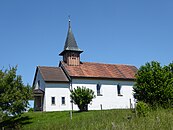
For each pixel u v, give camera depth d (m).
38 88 54.22
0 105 38.69
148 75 31.95
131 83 57.62
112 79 56.06
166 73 32.06
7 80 40.31
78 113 41.34
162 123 21.03
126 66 62.16
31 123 38.50
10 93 39.47
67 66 55.50
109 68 59.31
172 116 23.78
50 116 41.94
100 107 53.69
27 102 40.44
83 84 53.19
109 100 54.88
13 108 38.81
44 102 50.62
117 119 28.11
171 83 31.88
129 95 56.81
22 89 41.00
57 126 31.69
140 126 20.69
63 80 52.09
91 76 54.03
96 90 54.16
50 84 51.31
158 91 31.03
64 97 51.59
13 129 36.66
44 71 53.50
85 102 44.12
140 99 32.16
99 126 24.77
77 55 56.81
